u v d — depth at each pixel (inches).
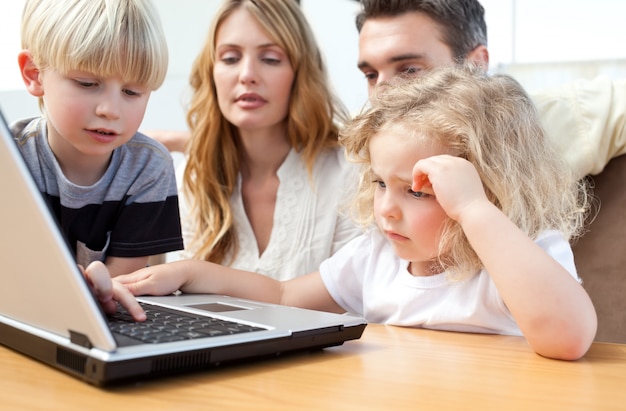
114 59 39.0
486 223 30.2
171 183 51.3
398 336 31.4
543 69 133.3
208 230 61.4
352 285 45.3
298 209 61.0
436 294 39.3
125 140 42.3
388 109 37.1
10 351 24.5
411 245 35.8
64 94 39.8
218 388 20.4
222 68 59.9
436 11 58.6
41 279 19.9
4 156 17.3
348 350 27.3
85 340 20.1
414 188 32.9
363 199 44.3
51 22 39.2
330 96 64.5
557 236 36.8
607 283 46.8
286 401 19.1
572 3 140.8
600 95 48.7
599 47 139.5
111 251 48.8
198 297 35.8
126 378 19.9
